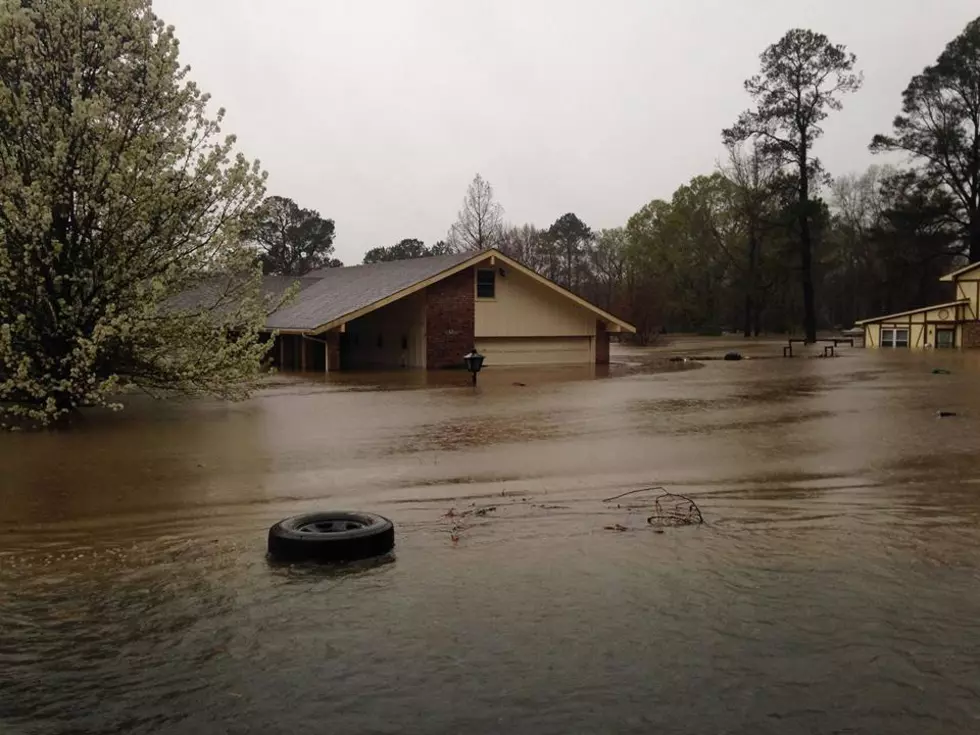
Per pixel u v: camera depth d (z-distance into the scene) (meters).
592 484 9.17
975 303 43.88
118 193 13.27
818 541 6.89
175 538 7.05
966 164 52.12
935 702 4.11
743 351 41.94
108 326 12.88
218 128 14.51
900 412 15.42
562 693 4.22
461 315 28.70
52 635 4.99
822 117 51.97
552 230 97.19
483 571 6.12
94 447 11.45
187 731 3.88
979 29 50.91
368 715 4.02
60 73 13.83
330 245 73.50
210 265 14.55
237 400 15.73
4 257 12.36
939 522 7.51
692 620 5.15
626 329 32.34
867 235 65.88
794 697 4.16
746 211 58.91
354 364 30.66
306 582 5.90
